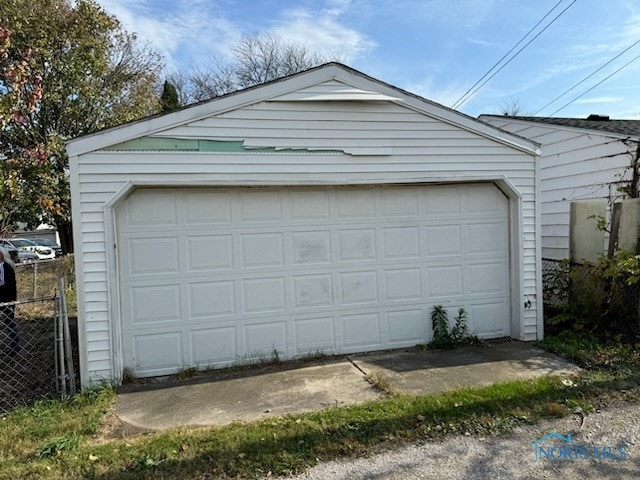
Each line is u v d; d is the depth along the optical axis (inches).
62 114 548.1
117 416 164.4
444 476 117.3
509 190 245.8
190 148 204.8
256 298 220.8
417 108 230.7
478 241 249.8
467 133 238.1
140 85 661.3
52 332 293.9
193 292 213.2
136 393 187.3
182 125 203.9
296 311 225.8
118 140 196.1
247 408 167.2
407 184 237.5
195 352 213.2
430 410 152.6
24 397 185.3
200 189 213.5
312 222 227.9
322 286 229.3
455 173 236.7
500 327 253.1
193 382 198.5
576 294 264.7
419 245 242.2
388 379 191.6
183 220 211.6
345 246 232.4
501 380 184.9
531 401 158.6
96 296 194.1
